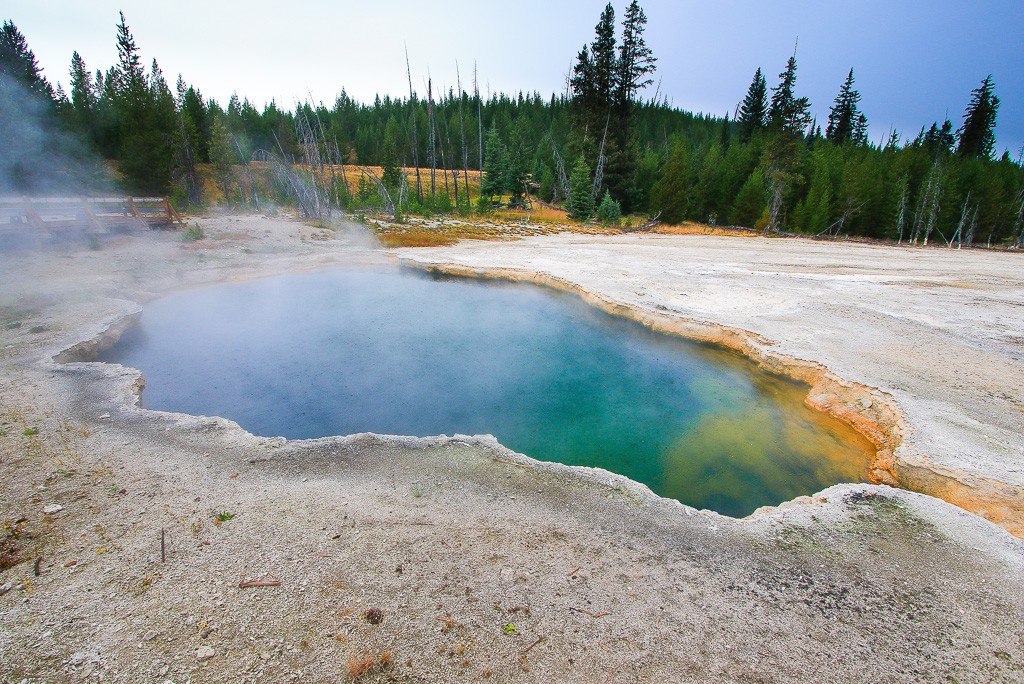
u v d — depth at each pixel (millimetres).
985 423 6977
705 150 59531
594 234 33531
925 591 4090
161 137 33125
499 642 3381
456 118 67438
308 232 23172
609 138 46062
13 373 7727
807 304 13727
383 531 4480
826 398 8453
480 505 4957
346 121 78562
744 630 3607
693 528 4801
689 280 16891
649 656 3334
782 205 44062
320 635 3369
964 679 3297
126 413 6656
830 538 4730
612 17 43188
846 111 66625
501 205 47969
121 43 43406
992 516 5285
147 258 16484
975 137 58094
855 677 3270
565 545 4430
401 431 7387
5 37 36062
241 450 5848
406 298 15016
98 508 4645
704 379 9680
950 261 24703
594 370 10023
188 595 3668
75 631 3338
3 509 4570
